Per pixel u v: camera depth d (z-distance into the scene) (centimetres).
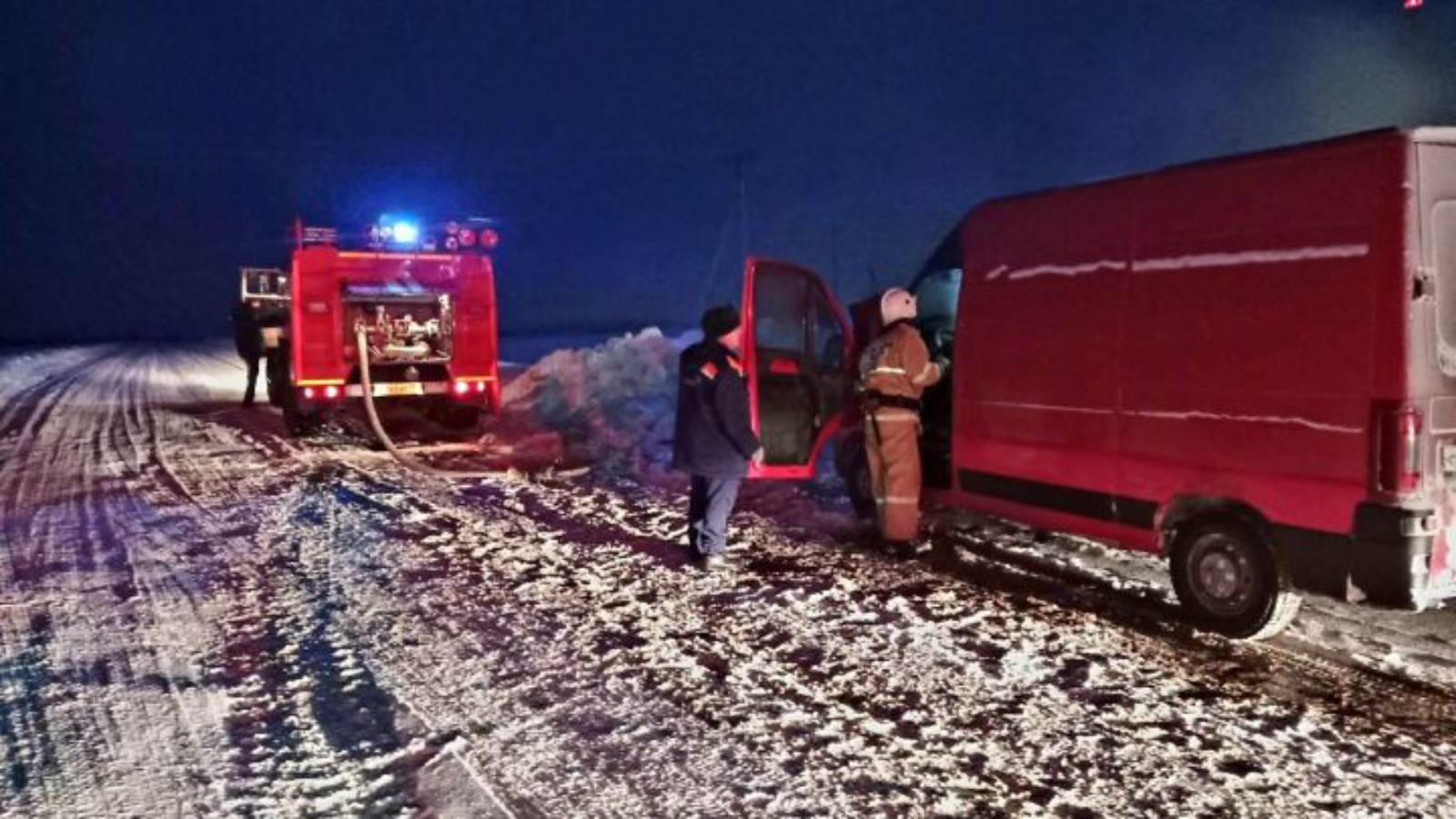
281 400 1374
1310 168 494
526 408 1552
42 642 554
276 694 481
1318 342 488
